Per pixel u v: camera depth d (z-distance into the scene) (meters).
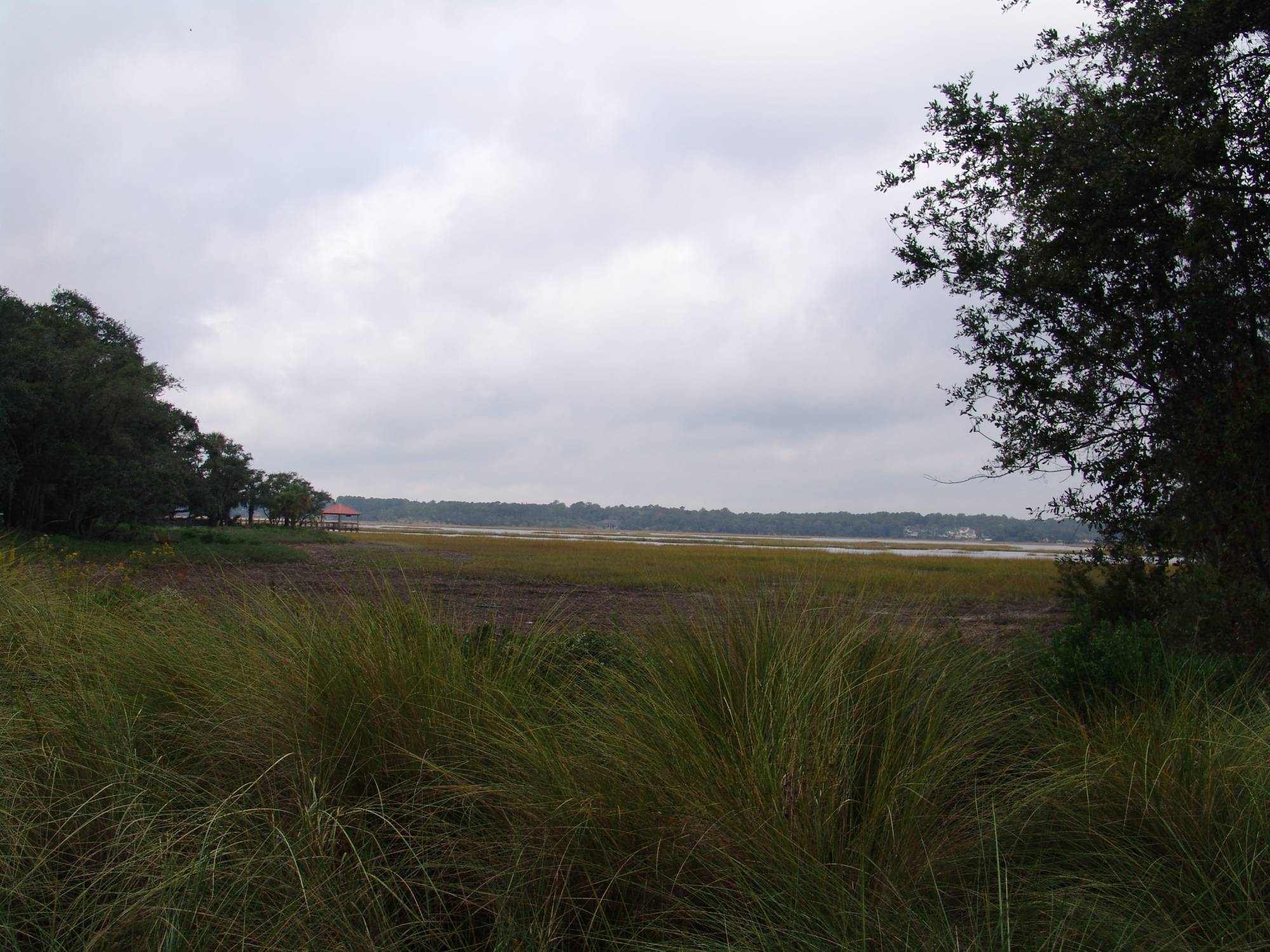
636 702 3.08
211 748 2.93
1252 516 5.15
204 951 2.04
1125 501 6.51
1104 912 2.19
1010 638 5.57
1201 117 5.82
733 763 2.54
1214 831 2.49
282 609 3.66
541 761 2.66
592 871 2.34
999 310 6.78
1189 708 3.39
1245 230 5.67
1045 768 3.04
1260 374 5.35
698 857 2.30
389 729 2.82
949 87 6.69
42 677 3.37
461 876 2.45
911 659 3.25
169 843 2.25
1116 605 6.80
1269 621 5.29
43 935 2.14
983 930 2.08
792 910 2.06
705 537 121.50
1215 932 2.20
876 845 2.33
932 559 37.69
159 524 57.94
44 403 30.17
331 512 114.44
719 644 3.27
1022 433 6.71
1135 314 6.27
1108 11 6.43
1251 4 5.34
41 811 2.48
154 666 3.38
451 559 31.05
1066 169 5.95
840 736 2.58
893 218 7.08
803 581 4.28
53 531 33.59
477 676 3.36
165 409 36.53
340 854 2.40
